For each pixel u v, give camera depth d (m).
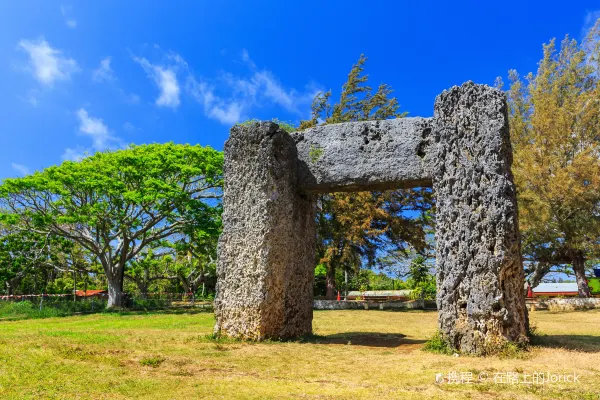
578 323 14.01
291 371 6.25
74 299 25.48
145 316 19.11
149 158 24.12
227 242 9.67
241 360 6.99
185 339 9.16
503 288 7.57
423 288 29.23
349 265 27.84
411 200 27.19
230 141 9.98
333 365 6.71
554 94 23.95
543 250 25.50
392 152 9.10
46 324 14.97
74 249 31.78
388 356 7.58
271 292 9.23
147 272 38.12
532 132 24.25
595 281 34.91
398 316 18.36
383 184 9.24
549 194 21.89
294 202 10.01
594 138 23.42
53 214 24.19
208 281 42.59
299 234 10.25
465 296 7.73
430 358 7.19
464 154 8.08
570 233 22.52
